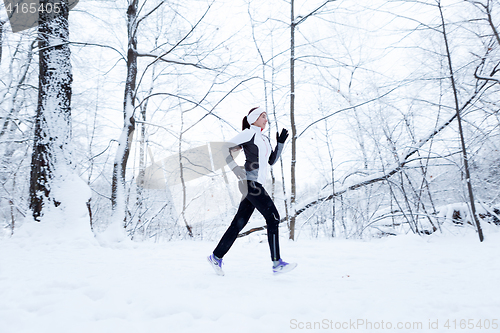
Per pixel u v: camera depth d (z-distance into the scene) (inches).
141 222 254.7
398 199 257.3
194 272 109.7
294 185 233.1
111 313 63.7
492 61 217.8
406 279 102.5
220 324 58.6
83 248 164.4
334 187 269.9
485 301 73.8
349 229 259.4
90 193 201.9
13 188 229.0
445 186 246.8
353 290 86.4
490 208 225.5
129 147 225.6
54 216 183.8
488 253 148.8
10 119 227.0
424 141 234.7
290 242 209.0
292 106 239.3
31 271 104.3
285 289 86.3
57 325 57.2
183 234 252.8
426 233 226.1
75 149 225.1
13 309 67.0
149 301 70.0
